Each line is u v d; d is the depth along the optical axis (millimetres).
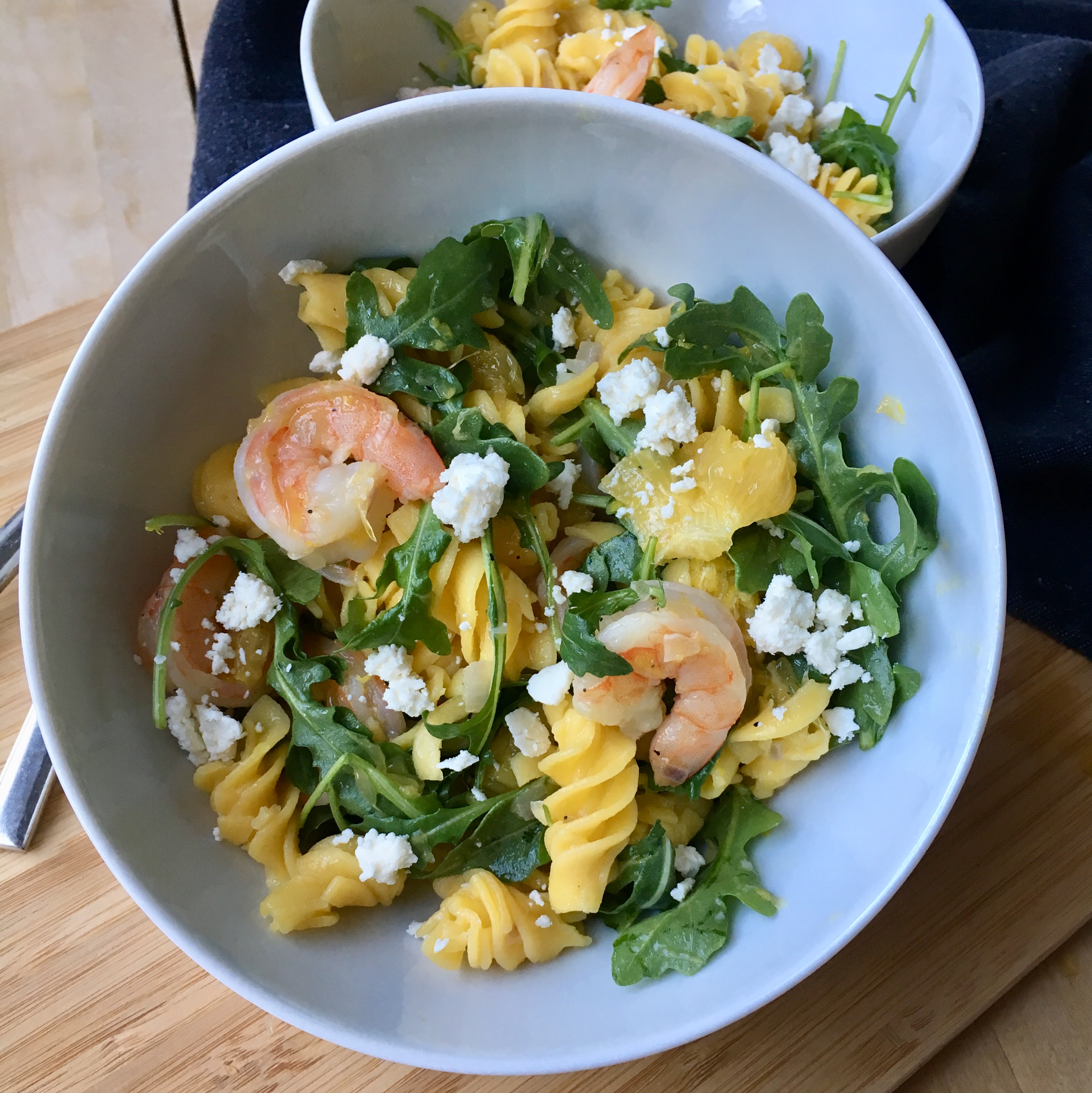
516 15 305
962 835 268
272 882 230
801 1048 247
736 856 230
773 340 226
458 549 229
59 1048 243
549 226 229
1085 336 308
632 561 234
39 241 361
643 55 271
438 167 216
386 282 228
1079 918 261
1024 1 365
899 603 228
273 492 224
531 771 234
